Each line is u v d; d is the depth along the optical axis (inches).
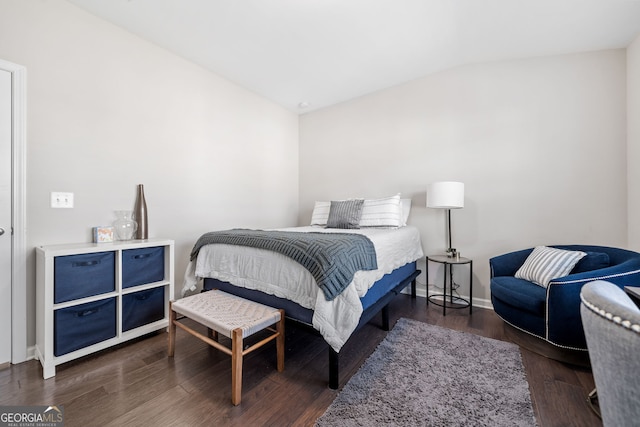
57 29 74.0
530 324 72.4
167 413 51.0
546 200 100.5
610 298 23.7
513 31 87.7
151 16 81.5
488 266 110.4
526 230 103.7
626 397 20.3
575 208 96.2
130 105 89.2
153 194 95.7
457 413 50.7
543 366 66.2
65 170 75.8
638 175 83.4
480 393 56.3
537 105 101.8
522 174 104.2
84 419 49.4
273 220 146.5
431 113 121.6
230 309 65.5
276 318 63.0
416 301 117.0
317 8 78.7
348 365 67.3
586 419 49.4
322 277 57.1
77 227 78.1
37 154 71.0
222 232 90.7
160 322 83.4
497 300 84.4
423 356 70.9
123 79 87.4
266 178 142.2
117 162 86.3
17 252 67.9
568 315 64.9
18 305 68.1
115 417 49.9
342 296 59.3
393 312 103.9
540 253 86.9
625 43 87.9
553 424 48.4
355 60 107.7
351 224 113.4
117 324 74.3
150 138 94.5
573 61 96.6
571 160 96.7
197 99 109.3
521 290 77.0
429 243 123.2
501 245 108.0
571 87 96.8
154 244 81.4
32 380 60.7
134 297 78.0
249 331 56.2
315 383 60.1
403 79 124.9
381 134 135.0
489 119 109.8
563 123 97.9
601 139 92.6
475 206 112.7
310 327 63.8
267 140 142.8
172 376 62.5
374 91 136.3
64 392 56.7
